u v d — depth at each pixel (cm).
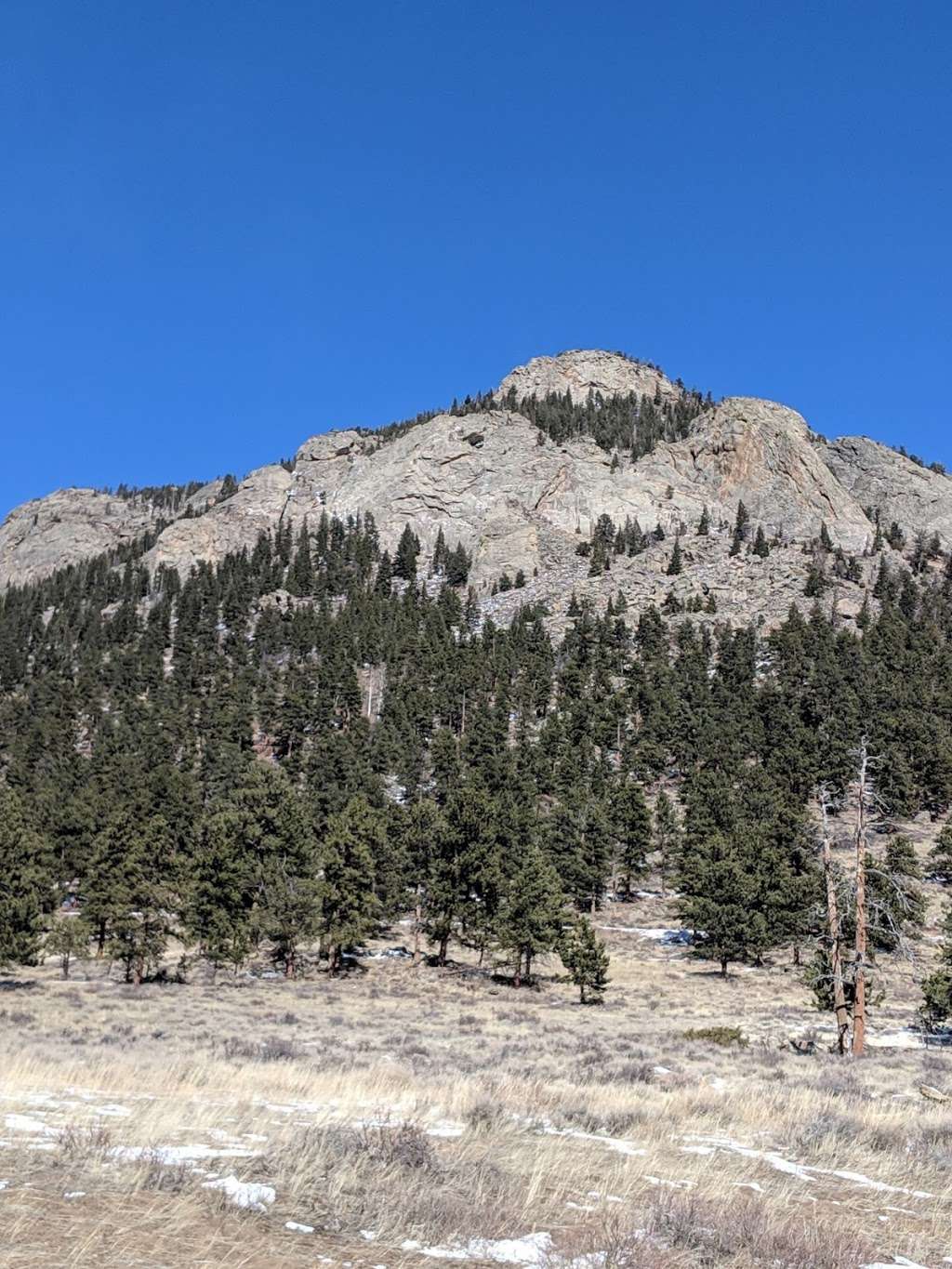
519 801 9131
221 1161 865
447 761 10206
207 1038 3055
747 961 6975
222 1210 717
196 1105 1250
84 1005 4312
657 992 5941
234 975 6044
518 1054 2930
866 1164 1188
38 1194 705
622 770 10462
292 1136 1002
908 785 9750
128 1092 1422
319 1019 4206
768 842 7281
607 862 8494
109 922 6050
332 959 6366
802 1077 2484
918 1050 3700
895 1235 864
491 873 6475
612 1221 797
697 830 8238
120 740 10900
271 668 15450
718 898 6738
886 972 5975
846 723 10794
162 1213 688
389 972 6391
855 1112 1639
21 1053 2011
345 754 10012
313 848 6525
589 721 11850
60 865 7100
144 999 4672
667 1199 874
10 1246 588
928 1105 1970
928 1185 1091
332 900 6200
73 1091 1402
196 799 8556
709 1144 1237
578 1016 4894
